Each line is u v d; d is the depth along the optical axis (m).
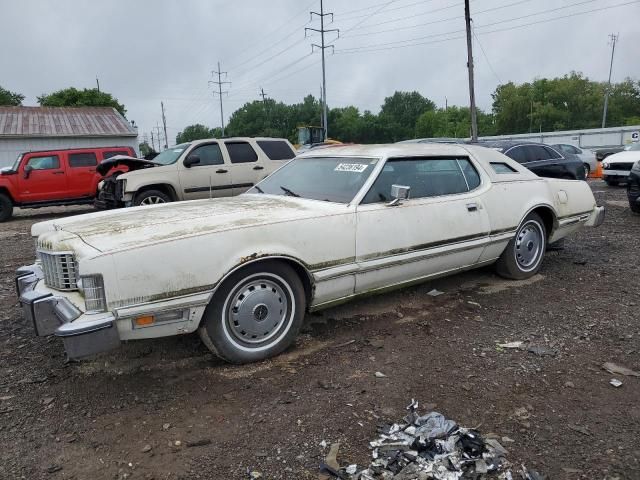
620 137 34.81
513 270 5.40
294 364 3.57
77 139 25.08
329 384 3.27
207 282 3.21
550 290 5.19
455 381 3.31
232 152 11.06
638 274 5.72
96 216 3.92
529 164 11.05
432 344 3.89
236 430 2.79
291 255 3.54
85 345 2.85
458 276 5.66
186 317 3.21
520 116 78.38
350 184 4.23
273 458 2.54
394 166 4.37
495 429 2.78
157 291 3.05
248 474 2.43
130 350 3.80
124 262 2.95
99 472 2.47
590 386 3.25
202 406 3.04
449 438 2.62
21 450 2.64
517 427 2.80
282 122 92.81
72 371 3.51
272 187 4.84
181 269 3.11
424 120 87.94
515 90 78.75
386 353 3.74
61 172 14.04
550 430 2.77
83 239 3.14
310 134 39.16
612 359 3.63
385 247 4.07
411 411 2.95
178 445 2.67
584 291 5.15
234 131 97.69
